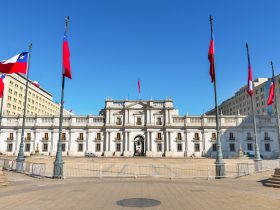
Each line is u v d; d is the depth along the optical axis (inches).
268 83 2326.5
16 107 4067.4
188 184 721.0
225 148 3068.4
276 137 3078.2
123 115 3171.8
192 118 3161.9
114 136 3110.2
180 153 3058.6
